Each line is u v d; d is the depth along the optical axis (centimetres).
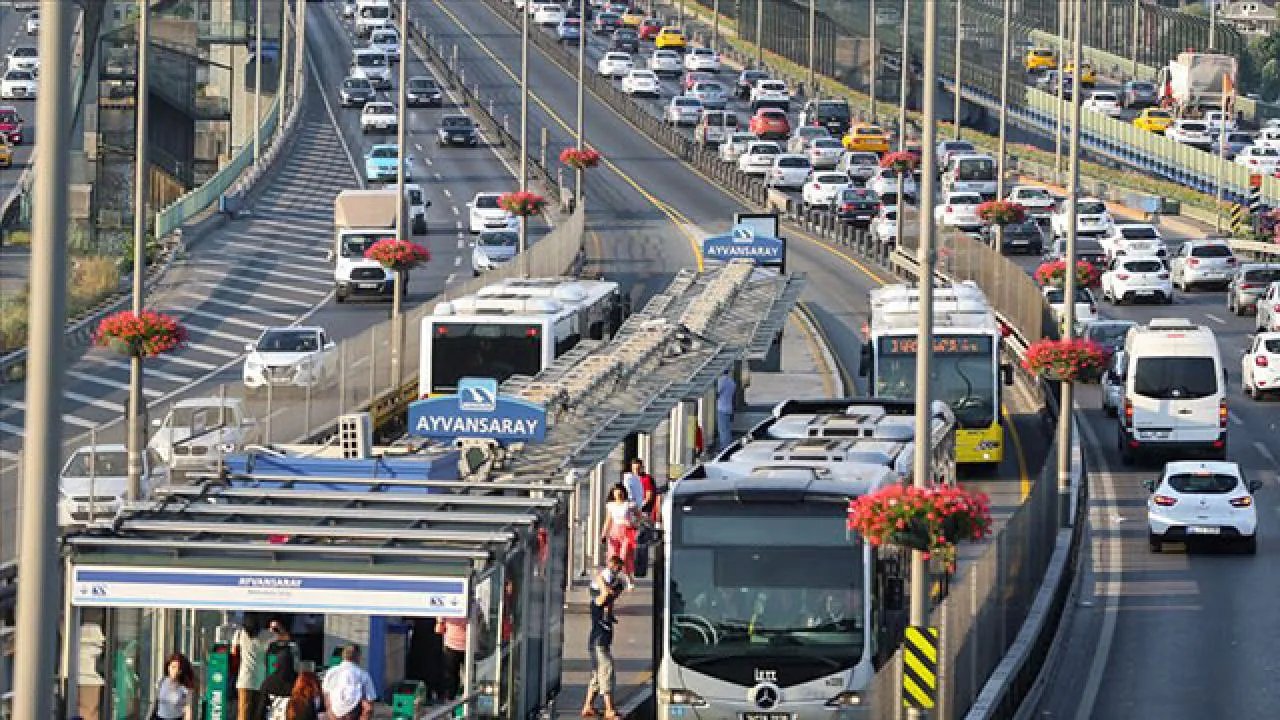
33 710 3903
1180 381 15188
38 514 3925
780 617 8319
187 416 13138
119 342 12112
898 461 9206
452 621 7938
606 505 11312
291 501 8356
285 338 16638
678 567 8388
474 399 9550
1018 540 9781
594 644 8656
